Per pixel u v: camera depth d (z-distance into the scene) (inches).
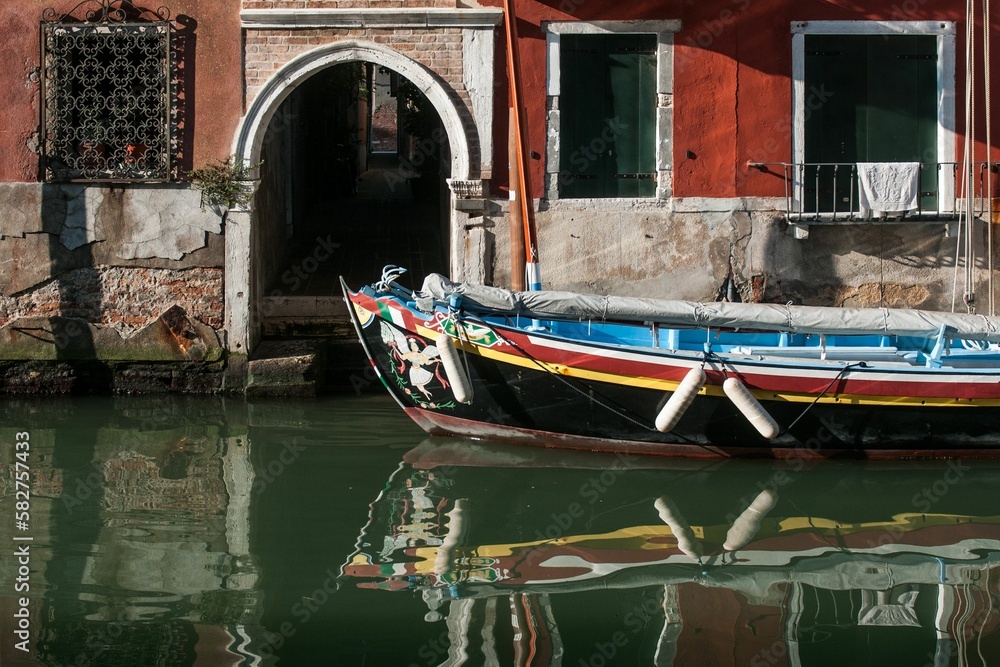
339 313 470.3
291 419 387.2
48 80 419.2
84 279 426.6
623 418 340.8
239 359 426.6
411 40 422.6
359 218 639.8
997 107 434.6
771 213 433.4
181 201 424.5
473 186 425.4
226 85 422.3
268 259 479.2
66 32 417.7
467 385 336.8
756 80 429.7
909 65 436.1
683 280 434.0
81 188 423.5
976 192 436.1
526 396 341.7
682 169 430.9
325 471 328.5
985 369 339.3
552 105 426.6
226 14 420.5
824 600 244.2
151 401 414.3
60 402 412.8
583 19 424.2
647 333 362.3
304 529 281.6
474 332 337.1
